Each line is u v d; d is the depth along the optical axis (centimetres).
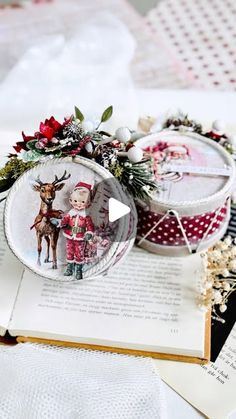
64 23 164
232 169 85
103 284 85
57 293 84
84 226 80
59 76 120
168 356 79
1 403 74
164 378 78
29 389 75
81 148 79
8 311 82
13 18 166
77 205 80
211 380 77
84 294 84
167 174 84
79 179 80
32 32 162
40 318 81
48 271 81
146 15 165
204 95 117
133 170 80
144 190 80
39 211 80
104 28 131
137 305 82
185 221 83
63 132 80
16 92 116
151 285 84
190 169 85
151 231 86
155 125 95
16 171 81
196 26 161
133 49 127
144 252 89
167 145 89
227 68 150
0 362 78
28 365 77
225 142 92
